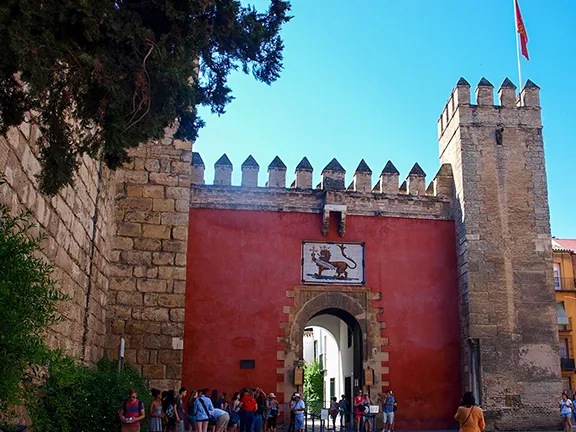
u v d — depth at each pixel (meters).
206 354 25.69
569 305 45.88
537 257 27.58
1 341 8.28
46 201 14.09
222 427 19.31
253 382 25.72
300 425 23.05
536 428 25.81
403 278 27.75
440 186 29.08
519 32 30.64
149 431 17.14
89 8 8.75
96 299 20.69
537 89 29.50
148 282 23.23
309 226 27.70
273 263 27.02
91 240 19.36
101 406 15.88
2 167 11.30
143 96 9.58
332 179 28.16
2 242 9.17
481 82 29.27
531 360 26.50
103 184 20.80
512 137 28.78
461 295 27.62
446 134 30.62
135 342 22.78
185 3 9.87
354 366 27.92
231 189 27.45
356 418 25.58
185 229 23.73
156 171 24.02
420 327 27.33
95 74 9.11
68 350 16.80
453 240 28.55
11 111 9.56
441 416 26.47
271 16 11.34
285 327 26.44
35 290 9.27
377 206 28.34
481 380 26.02
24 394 9.74
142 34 9.46
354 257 27.66
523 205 28.08
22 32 8.20
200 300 26.17
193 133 12.18
